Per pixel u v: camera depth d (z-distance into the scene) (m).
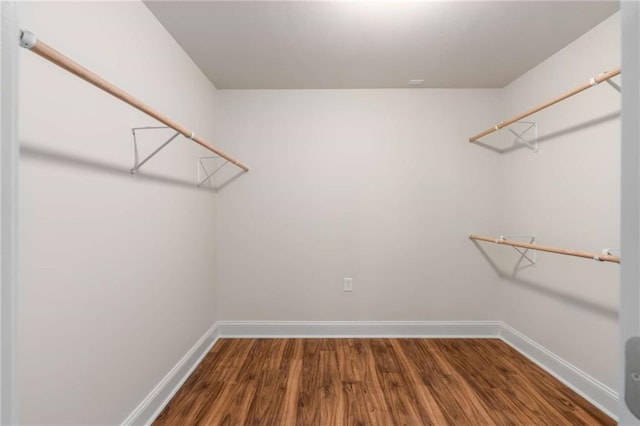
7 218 0.35
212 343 2.43
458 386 1.83
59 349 1.02
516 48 1.94
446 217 2.59
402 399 1.71
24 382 0.91
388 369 2.03
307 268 2.60
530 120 2.22
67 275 1.05
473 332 2.59
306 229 2.60
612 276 1.62
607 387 1.63
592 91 1.72
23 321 0.90
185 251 1.97
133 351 1.42
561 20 1.66
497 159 2.58
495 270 2.59
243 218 2.59
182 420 1.54
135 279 1.43
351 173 2.59
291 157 2.59
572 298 1.85
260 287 2.60
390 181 2.59
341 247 2.60
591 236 1.72
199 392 1.78
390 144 2.59
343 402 1.68
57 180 1.01
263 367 2.06
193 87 2.10
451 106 2.58
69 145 1.05
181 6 1.53
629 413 0.34
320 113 2.58
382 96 2.58
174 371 1.79
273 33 1.77
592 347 1.72
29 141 0.91
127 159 1.37
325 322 2.59
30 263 0.92
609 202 1.62
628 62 0.35
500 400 1.71
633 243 0.35
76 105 1.08
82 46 1.11
